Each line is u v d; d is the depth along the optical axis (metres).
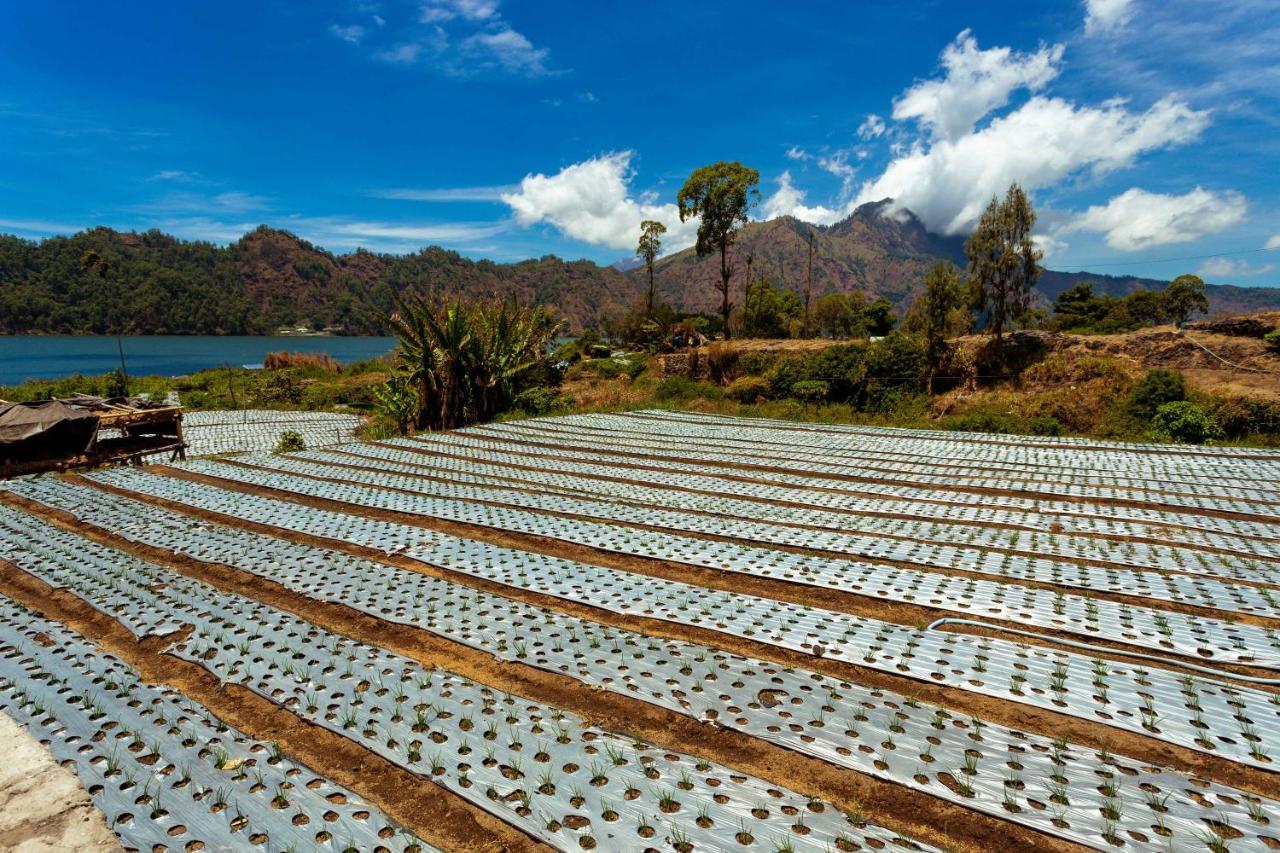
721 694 4.34
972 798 3.31
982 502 10.27
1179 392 18.16
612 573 6.82
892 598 6.21
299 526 8.84
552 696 4.51
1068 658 4.77
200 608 5.84
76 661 4.77
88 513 9.55
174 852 2.88
